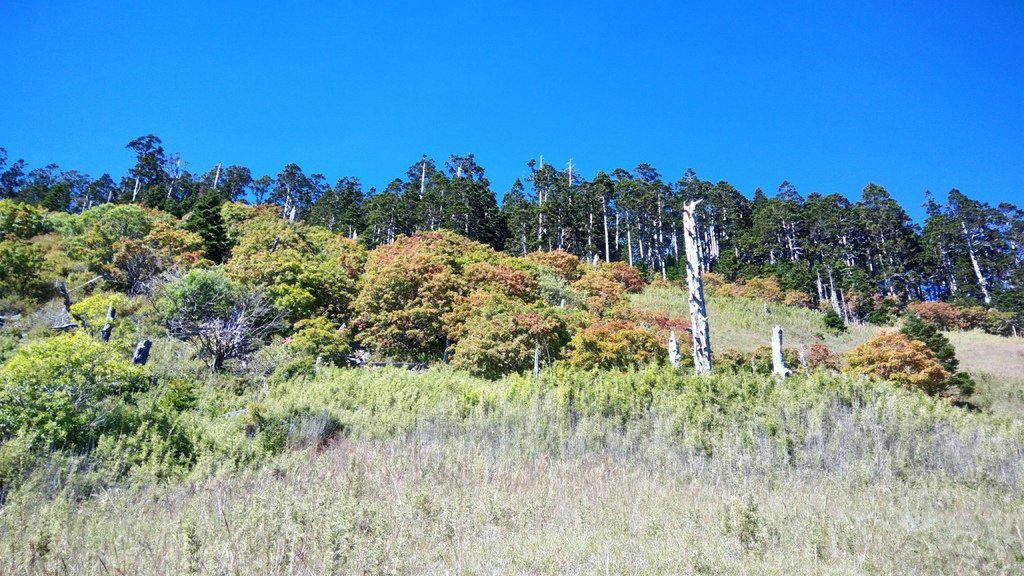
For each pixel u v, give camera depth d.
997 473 8.72
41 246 29.28
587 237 62.44
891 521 6.05
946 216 69.69
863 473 8.60
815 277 58.34
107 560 4.76
